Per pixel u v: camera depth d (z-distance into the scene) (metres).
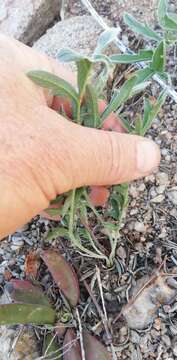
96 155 0.11
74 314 0.14
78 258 0.15
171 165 0.15
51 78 0.10
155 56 0.12
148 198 0.15
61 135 0.11
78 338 0.14
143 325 0.14
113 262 0.15
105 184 0.12
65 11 0.18
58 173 0.11
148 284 0.14
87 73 0.10
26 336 0.15
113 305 0.15
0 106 0.11
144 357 0.14
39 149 0.11
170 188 0.15
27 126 0.11
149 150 0.12
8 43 0.13
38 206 0.12
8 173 0.11
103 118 0.12
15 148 0.11
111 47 0.16
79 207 0.12
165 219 0.15
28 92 0.12
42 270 0.15
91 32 0.17
